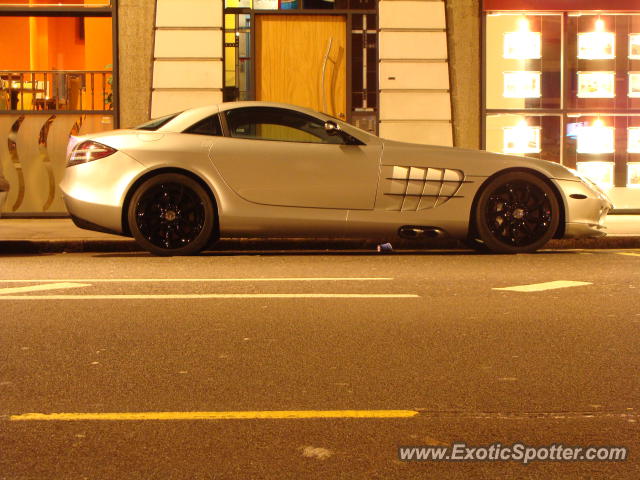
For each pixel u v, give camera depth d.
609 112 14.18
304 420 3.89
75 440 3.64
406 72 13.88
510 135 14.07
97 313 6.16
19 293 7.02
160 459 3.43
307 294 6.97
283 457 3.45
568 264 8.92
